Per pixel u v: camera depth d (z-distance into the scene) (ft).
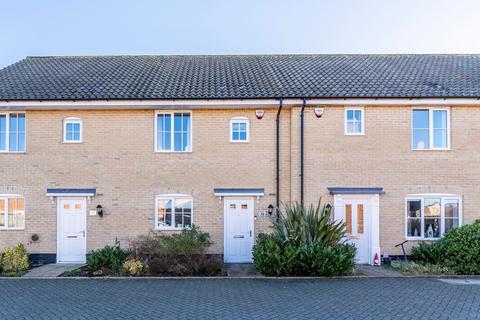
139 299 29.73
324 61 59.52
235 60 61.67
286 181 46.98
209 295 30.91
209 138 47.19
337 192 45.32
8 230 46.26
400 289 32.63
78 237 46.62
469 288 32.99
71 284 35.14
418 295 30.58
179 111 47.39
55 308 27.40
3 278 37.93
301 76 52.06
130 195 46.75
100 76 53.01
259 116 46.93
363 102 45.55
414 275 38.47
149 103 45.70
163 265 39.19
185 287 33.78
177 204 46.91
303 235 38.70
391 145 46.29
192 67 57.77
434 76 51.19
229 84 49.75
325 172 46.14
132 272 38.58
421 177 46.03
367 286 33.83
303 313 26.08
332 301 28.94
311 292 31.73
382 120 46.42
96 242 46.44
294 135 46.32
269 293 31.48
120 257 41.65
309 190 45.98
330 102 45.52
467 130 46.24
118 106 46.11
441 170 46.06
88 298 30.07
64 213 46.78
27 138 46.91
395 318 25.05
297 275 38.11
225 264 44.88
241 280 36.60
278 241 39.29
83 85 49.44
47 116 47.14
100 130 47.16
